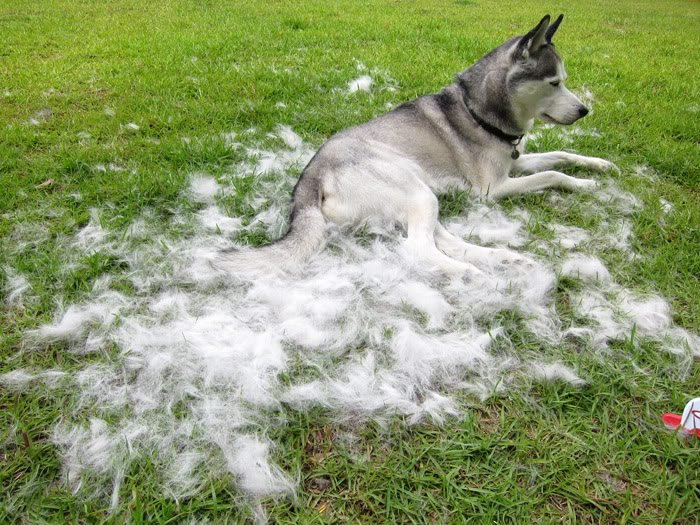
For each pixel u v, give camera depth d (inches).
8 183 159.0
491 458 80.2
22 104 226.7
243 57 298.7
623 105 233.5
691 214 142.8
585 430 84.8
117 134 197.5
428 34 365.1
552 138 194.5
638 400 90.5
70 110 222.1
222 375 95.8
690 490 74.4
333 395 91.5
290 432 86.0
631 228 138.8
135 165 174.1
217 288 120.2
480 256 127.7
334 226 135.7
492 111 150.8
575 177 168.2
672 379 93.8
